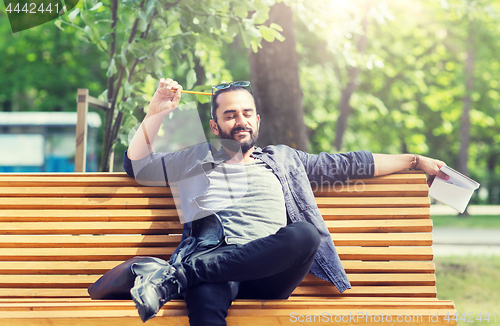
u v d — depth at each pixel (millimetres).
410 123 17312
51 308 1984
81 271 2541
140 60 3676
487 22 13422
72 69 15070
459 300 4230
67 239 2582
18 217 2623
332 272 2359
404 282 2480
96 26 3965
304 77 10773
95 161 14828
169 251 2578
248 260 1894
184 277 1882
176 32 4023
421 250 2533
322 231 2406
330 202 2652
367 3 5414
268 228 2221
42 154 14180
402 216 2613
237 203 2256
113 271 2119
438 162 2654
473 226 12461
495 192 27750
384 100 16688
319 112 13055
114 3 3795
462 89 16203
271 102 4570
